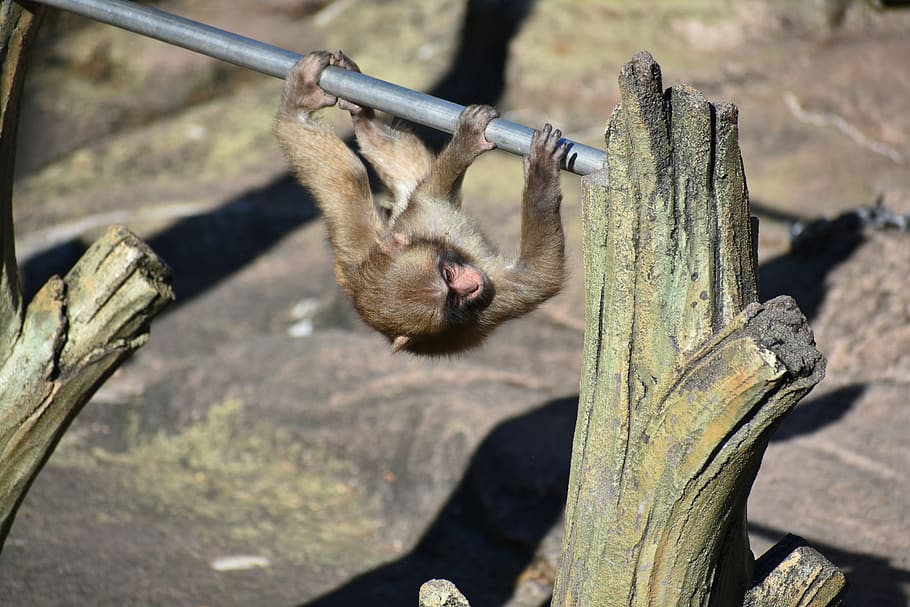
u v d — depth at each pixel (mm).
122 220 21953
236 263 20859
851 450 13922
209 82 26469
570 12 24906
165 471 15883
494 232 19109
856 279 16609
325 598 12898
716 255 6367
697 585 6840
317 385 16594
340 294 19234
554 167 7480
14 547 13211
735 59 22875
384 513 14984
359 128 10672
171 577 13016
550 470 14000
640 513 6648
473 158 7773
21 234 21672
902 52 21984
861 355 15508
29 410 8352
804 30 23141
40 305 8383
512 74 24141
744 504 6973
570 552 7133
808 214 18516
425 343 10211
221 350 17781
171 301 8578
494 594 13164
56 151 24625
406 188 10719
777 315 6086
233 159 24172
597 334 6820
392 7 27953
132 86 25938
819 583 7652
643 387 6570
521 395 15766
